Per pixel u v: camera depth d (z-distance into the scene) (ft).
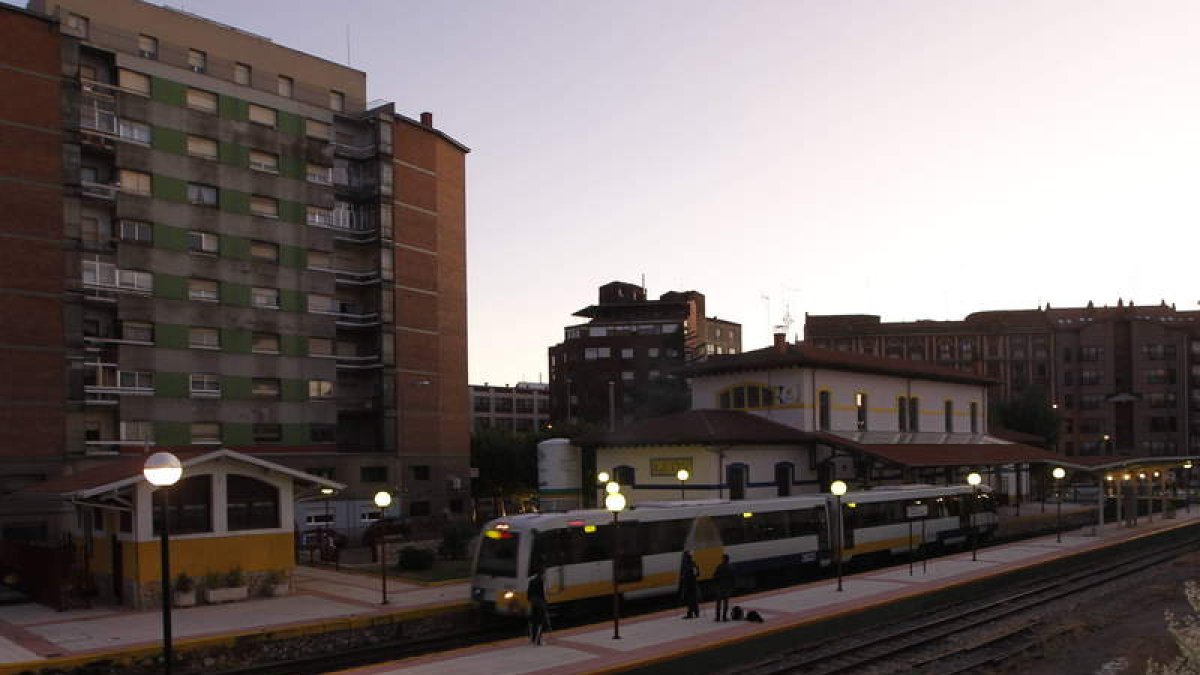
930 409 167.53
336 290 195.52
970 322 378.53
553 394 362.33
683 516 91.40
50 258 146.61
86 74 158.30
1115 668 64.08
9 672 59.26
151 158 162.61
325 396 185.78
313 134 189.16
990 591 95.86
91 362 153.79
